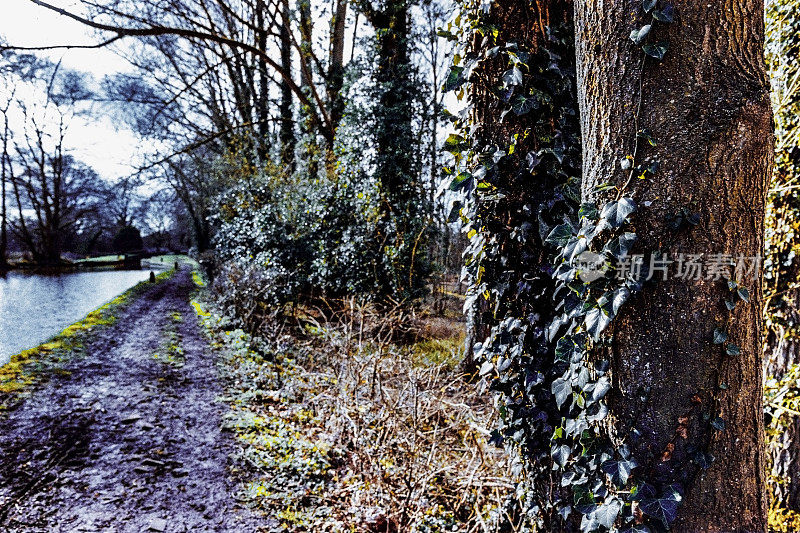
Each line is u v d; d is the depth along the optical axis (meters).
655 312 1.42
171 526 3.01
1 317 10.52
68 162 31.27
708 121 1.34
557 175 2.05
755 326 1.44
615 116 1.49
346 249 8.69
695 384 1.39
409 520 2.85
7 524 2.91
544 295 2.07
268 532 2.97
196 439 4.24
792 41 2.83
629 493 1.47
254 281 8.48
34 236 32.47
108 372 5.98
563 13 2.07
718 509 1.40
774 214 2.95
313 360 5.64
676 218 1.37
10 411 4.50
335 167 9.49
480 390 2.51
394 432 3.28
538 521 2.12
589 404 1.59
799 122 2.79
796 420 2.76
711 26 1.35
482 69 2.20
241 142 13.02
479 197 2.26
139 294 14.09
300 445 4.04
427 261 9.00
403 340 7.04
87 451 3.92
